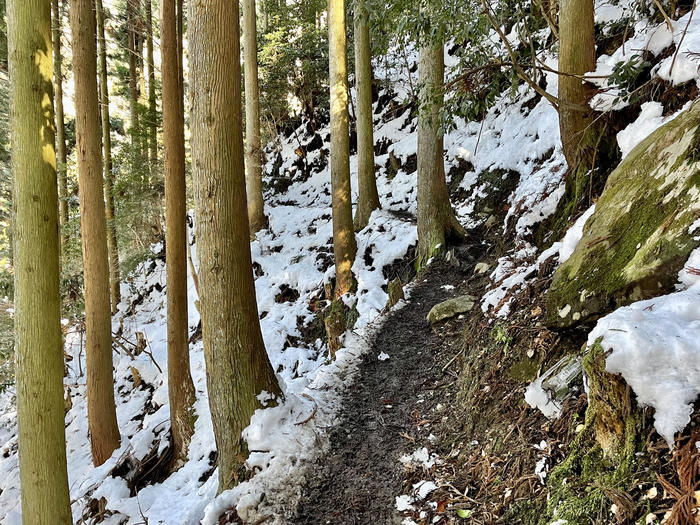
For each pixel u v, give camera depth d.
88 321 5.58
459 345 4.50
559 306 2.82
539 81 8.84
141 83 15.57
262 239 12.27
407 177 11.38
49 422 2.76
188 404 5.88
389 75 14.25
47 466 2.76
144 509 4.44
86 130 5.36
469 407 3.37
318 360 7.50
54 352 2.78
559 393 2.54
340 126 8.16
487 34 5.46
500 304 4.29
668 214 2.39
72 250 10.96
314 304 9.07
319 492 3.05
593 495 1.81
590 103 4.52
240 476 3.30
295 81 15.75
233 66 3.30
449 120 5.21
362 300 7.48
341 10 7.96
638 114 4.26
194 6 3.25
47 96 2.76
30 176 2.68
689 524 1.40
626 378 1.74
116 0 13.43
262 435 3.35
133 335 11.37
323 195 14.01
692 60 3.73
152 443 5.93
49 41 2.78
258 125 12.52
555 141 7.35
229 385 3.46
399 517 2.65
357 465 3.24
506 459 2.59
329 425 3.70
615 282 2.41
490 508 2.39
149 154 13.24
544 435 2.47
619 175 3.26
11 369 9.53
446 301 5.39
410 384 4.25
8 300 10.05
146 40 13.62
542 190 6.19
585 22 4.40
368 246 8.84
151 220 13.23
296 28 15.94
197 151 3.38
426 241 7.55
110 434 5.75
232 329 3.45
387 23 6.48
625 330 1.81
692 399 1.60
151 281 13.68
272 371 3.68
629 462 1.74
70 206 13.48
